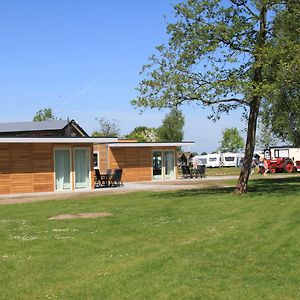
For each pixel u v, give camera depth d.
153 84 21.64
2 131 41.91
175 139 72.69
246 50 21.67
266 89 20.33
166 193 25.14
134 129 78.75
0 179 27.38
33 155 28.58
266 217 14.88
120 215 16.45
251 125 22.88
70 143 29.98
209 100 21.81
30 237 12.48
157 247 10.91
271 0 21.14
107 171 35.03
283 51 20.30
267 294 7.55
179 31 21.80
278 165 52.25
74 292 7.84
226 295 7.54
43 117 74.06
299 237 11.43
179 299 7.41
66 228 13.84
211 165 80.38
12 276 8.84
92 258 10.04
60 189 29.55
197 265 9.21
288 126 32.78
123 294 7.68
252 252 10.13
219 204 18.86
